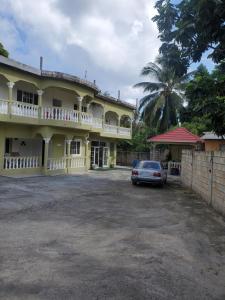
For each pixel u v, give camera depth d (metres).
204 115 12.60
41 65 23.45
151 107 40.03
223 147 22.38
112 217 10.47
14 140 23.19
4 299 4.59
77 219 9.92
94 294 4.86
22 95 22.69
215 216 11.32
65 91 25.20
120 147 44.81
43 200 12.97
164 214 11.38
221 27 11.32
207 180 14.09
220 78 12.63
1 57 18.84
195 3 11.17
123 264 6.16
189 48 12.93
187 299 4.88
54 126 22.97
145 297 4.85
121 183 20.64
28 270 5.64
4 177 19.72
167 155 35.19
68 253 6.63
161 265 6.21
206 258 6.81
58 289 4.96
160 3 12.99
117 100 32.91
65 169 25.30
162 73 39.12
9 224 8.90
